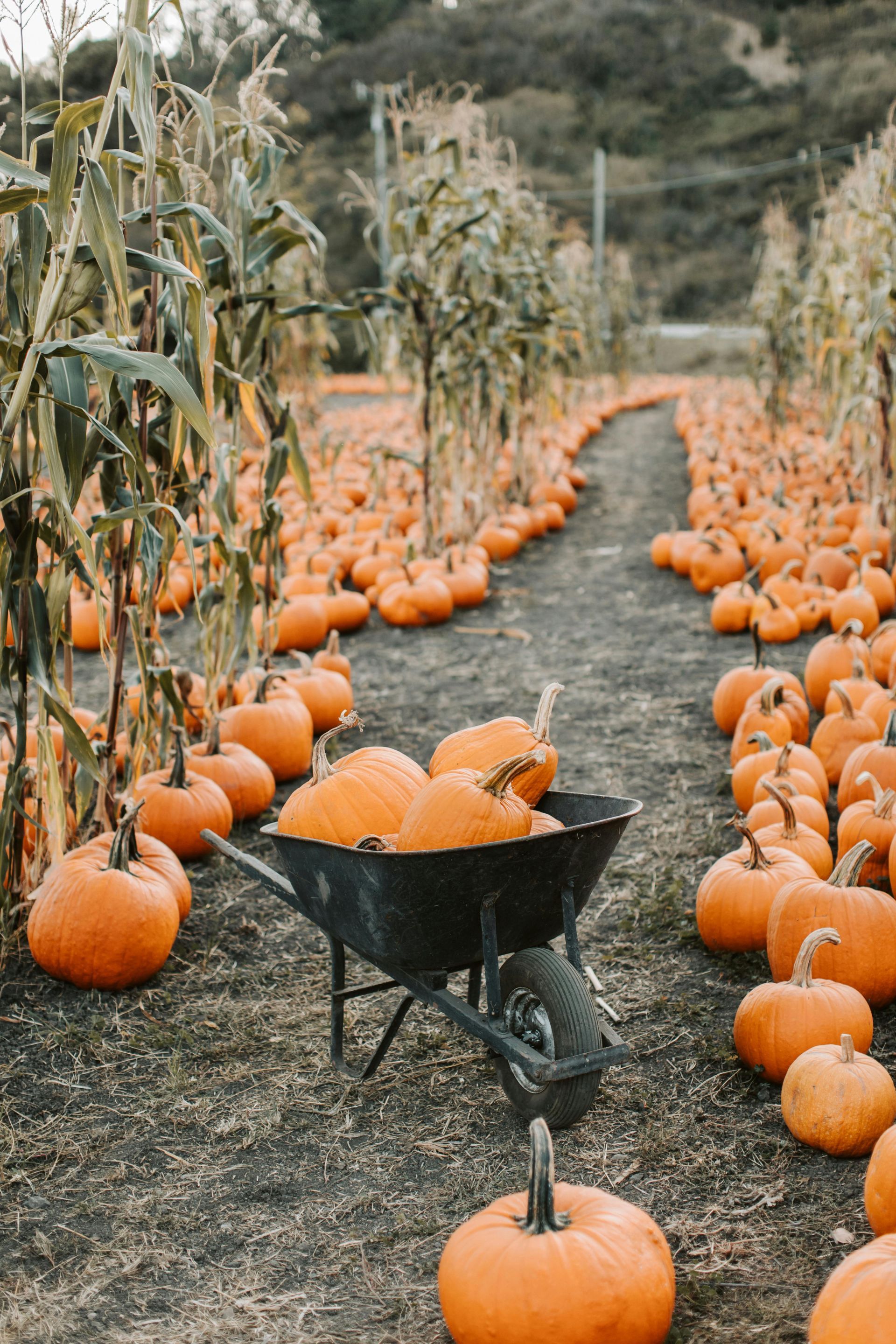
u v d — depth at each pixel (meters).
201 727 5.25
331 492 10.97
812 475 10.98
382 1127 2.80
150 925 3.39
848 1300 1.81
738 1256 2.29
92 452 3.54
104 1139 2.77
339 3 62.47
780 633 6.94
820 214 43.50
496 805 2.58
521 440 11.59
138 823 4.16
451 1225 2.43
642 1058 3.04
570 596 8.72
